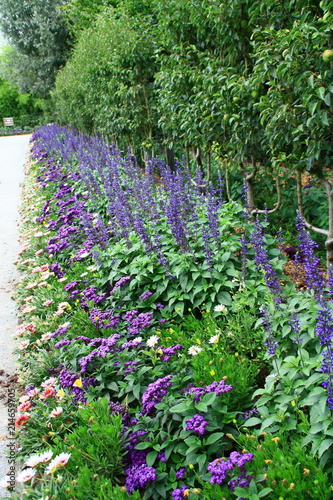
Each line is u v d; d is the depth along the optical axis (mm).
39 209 7879
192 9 5062
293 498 1837
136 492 2141
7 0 27375
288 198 5582
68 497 2119
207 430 2385
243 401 2639
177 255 3877
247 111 4648
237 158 5078
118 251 4477
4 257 6887
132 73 8750
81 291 4332
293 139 3805
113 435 2363
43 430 2807
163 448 2445
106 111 10430
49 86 28859
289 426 2268
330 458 2041
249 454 1956
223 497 1940
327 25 2992
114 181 5996
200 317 3783
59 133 16703
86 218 5207
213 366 2717
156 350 3010
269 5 3879
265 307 2609
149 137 9117
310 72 3201
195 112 5484
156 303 3947
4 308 5207
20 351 3879
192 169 7594
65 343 3227
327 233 3883
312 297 2781
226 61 5176
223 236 3984
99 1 17922
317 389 2170
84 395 2936
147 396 2463
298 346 2492
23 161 17984
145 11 10688
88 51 12055
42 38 27000
